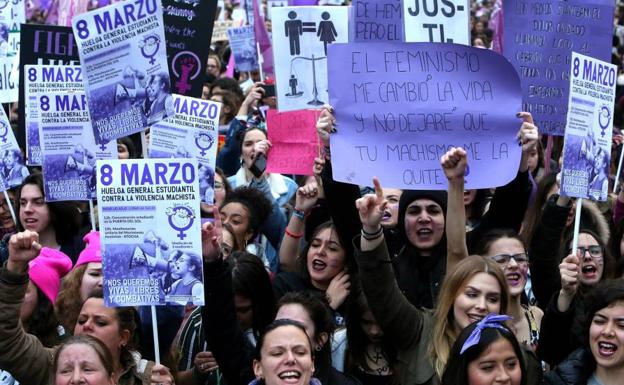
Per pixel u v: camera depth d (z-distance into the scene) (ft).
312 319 25.59
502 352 21.59
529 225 34.30
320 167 32.58
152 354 28.94
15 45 40.16
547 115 34.24
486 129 29.22
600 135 28.22
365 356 26.94
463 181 26.35
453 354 22.02
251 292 27.86
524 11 33.91
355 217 29.73
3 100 40.27
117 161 24.66
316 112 38.27
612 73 28.32
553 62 34.09
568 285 25.81
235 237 34.35
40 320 27.17
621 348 23.22
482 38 76.28
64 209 33.86
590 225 33.81
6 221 38.32
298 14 34.37
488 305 24.43
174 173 24.61
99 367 22.52
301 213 33.09
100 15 28.22
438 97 29.19
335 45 29.14
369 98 29.14
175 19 35.73
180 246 24.59
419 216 28.73
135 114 28.53
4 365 23.82
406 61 29.25
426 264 28.86
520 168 29.84
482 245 27.68
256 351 23.22
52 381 23.53
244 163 42.98
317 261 29.81
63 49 37.22
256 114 52.21
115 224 24.66
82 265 27.81
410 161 28.99
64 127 31.42
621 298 23.29
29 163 33.12
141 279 24.64
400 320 25.32
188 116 33.71
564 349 26.02
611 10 34.27
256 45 61.05
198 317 29.09
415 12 31.86
